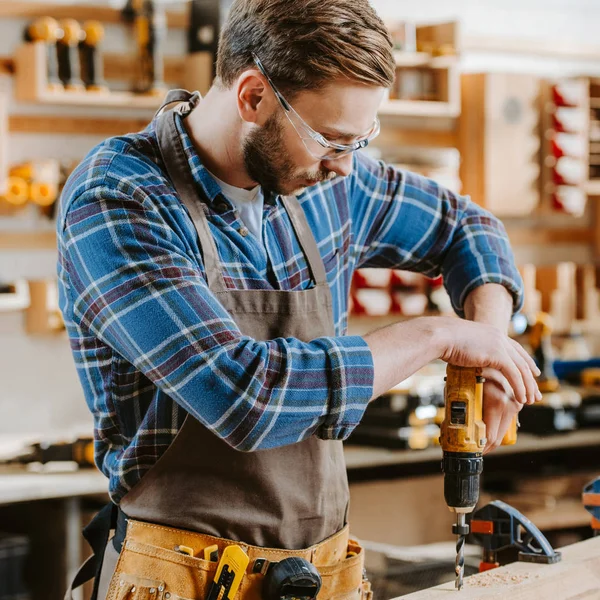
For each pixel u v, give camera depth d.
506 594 1.77
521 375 1.72
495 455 4.51
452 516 4.65
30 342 4.25
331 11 1.52
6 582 3.62
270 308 1.77
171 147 1.72
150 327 1.51
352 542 1.99
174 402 1.68
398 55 4.60
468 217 2.10
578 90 5.08
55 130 4.26
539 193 5.11
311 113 1.55
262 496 1.74
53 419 4.32
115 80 4.35
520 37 5.34
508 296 2.00
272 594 1.69
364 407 1.58
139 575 1.70
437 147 5.08
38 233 4.26
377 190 2.04
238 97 1.59
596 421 4.62
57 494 3.39
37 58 3.92
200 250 1.70
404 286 4.82
